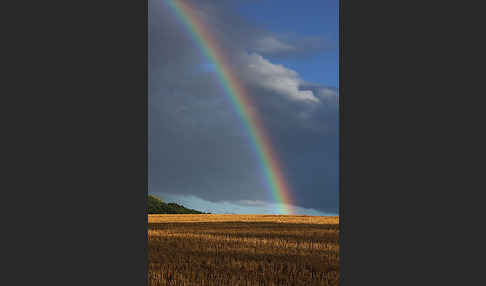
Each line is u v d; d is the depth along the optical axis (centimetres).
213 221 3891
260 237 2119
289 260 1548
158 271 1359
